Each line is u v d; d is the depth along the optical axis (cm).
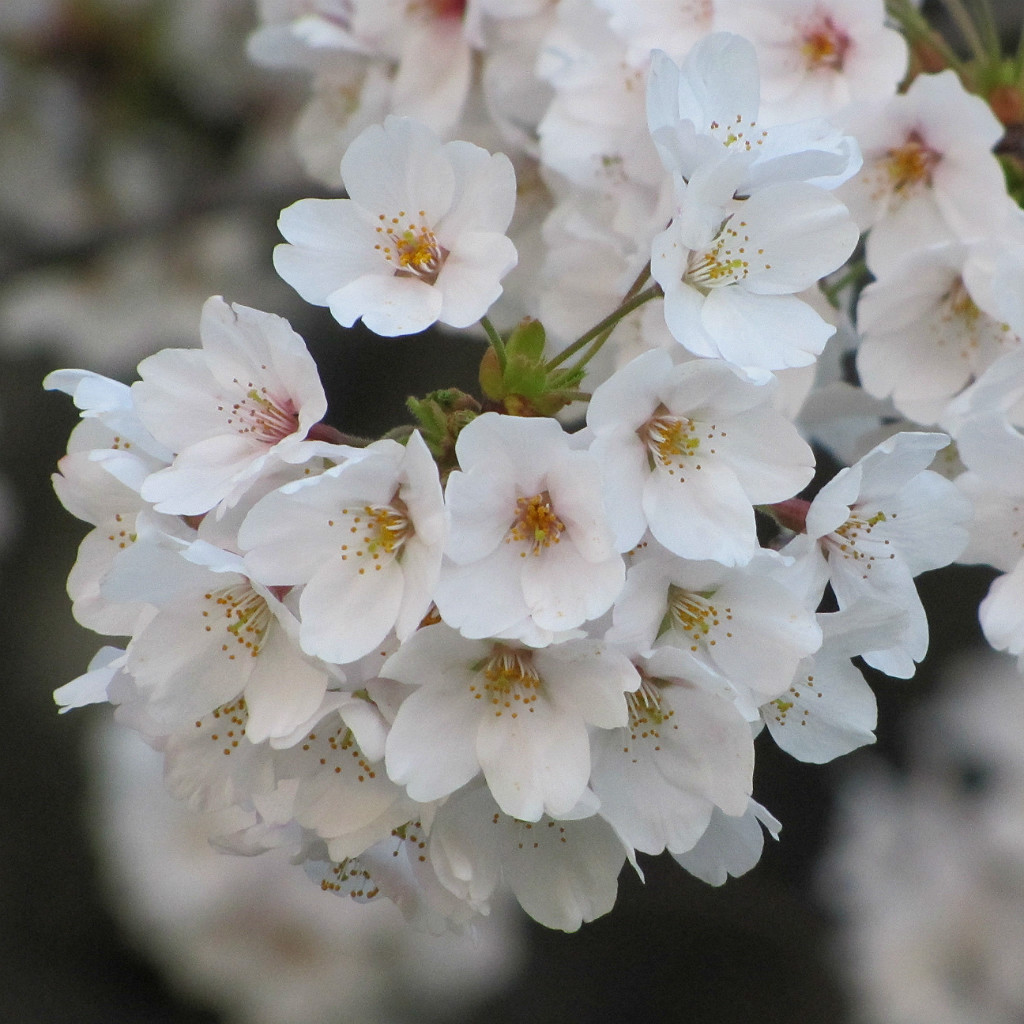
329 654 82
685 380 82
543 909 84
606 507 82
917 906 119
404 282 83
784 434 83
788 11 91
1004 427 86
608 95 92
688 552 82
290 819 84
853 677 84
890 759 128
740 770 83
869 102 90
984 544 87
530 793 82
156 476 83
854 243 84
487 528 82
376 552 82
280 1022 118
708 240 83
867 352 91
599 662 82
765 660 83
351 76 99
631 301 84
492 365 84
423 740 82
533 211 95
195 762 84
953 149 90
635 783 83
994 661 125
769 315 84
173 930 118
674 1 92
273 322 83
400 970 122
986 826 120
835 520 83
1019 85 93
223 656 83
